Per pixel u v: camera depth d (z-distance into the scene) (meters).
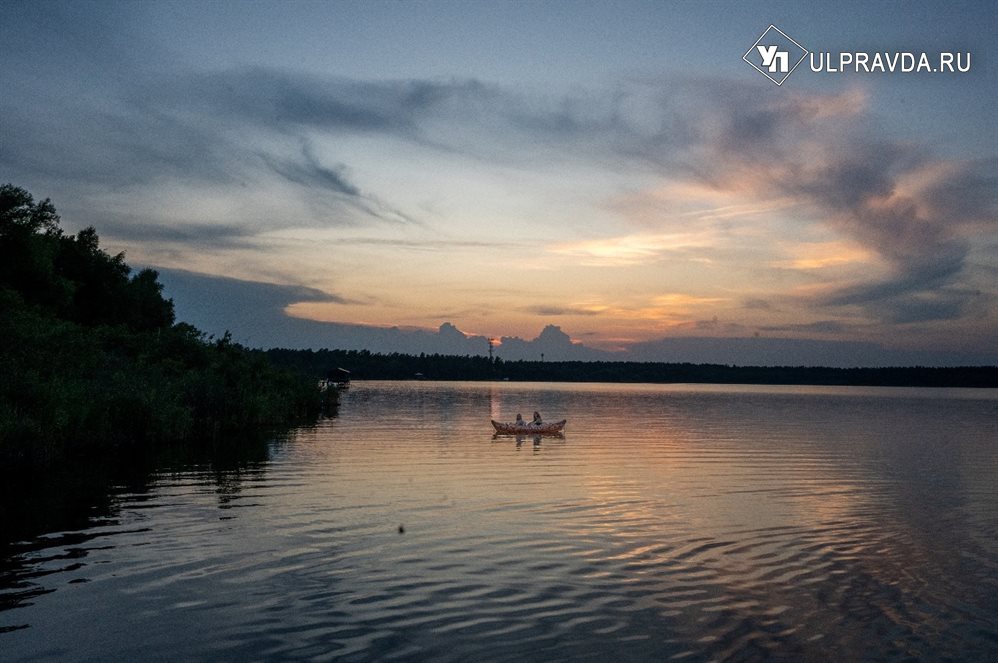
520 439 46.91
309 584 14.72
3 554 16.69
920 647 12.02
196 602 13.60
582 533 19.41
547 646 11.80
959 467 34.62
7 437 29.53
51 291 63.06
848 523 21.20
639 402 119.56
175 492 24.89
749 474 31.27
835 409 100.31
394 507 22.62
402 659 11.23
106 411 36.88
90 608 13.23
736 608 13.69
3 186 61.09
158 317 85.31
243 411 50.88
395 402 101.31
